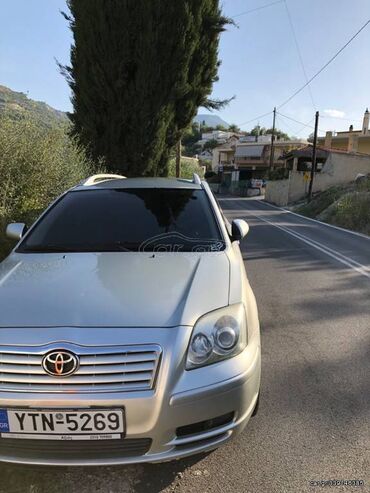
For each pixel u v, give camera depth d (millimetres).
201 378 2309
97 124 11617
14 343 2268
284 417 3168
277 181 39594
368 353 4301
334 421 3121
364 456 2748
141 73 11094
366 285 7023
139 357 2252
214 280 2811
